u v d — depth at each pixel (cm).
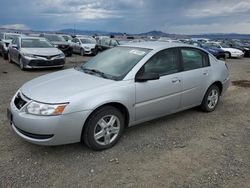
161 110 456
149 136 438
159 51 455
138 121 430
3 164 343
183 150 392
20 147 388
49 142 347
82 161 355
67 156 367
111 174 326
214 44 2519
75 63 1504
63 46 1944
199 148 400
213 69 553
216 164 353
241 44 2950
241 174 330
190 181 314
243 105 634
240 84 899
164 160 361
